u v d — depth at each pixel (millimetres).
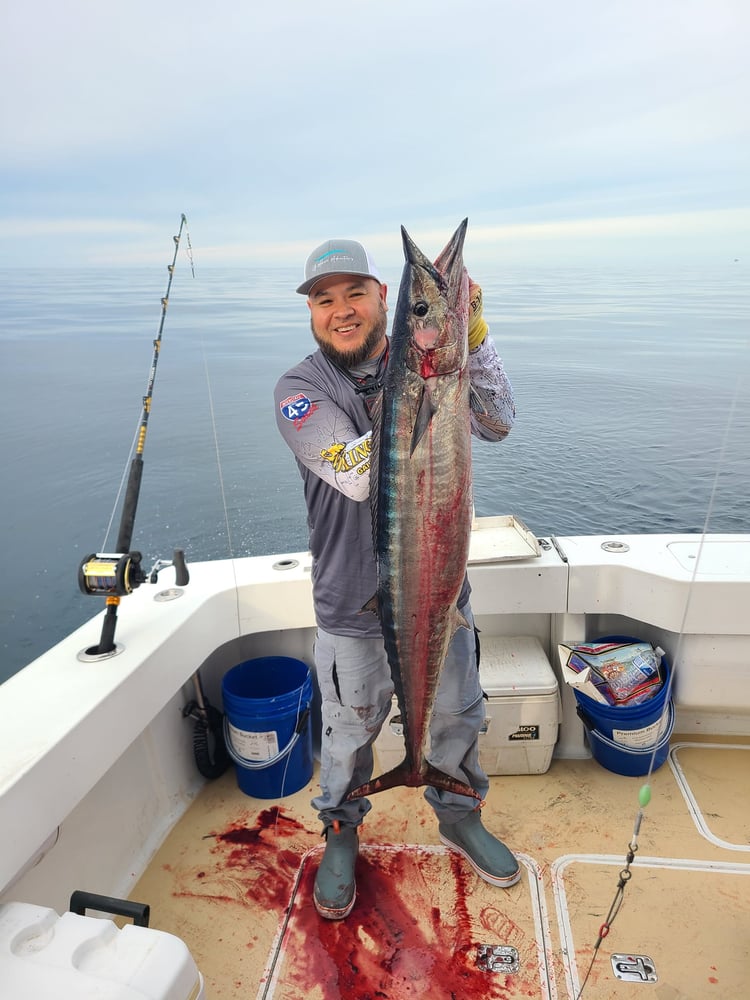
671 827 2129
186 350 41625
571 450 13906
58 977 1050
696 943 1708
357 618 1713
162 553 11406
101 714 1663
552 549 2463
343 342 1527
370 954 1725
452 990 1614
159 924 1849
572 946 1717
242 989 1642
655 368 25609
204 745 2420
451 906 1864
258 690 2619
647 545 2482
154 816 2203
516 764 2387
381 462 1349
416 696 1516
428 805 2291
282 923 1839
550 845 2076
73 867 1781
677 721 2604
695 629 2230
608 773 2410
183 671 2109
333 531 1649
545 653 2494
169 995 1041
